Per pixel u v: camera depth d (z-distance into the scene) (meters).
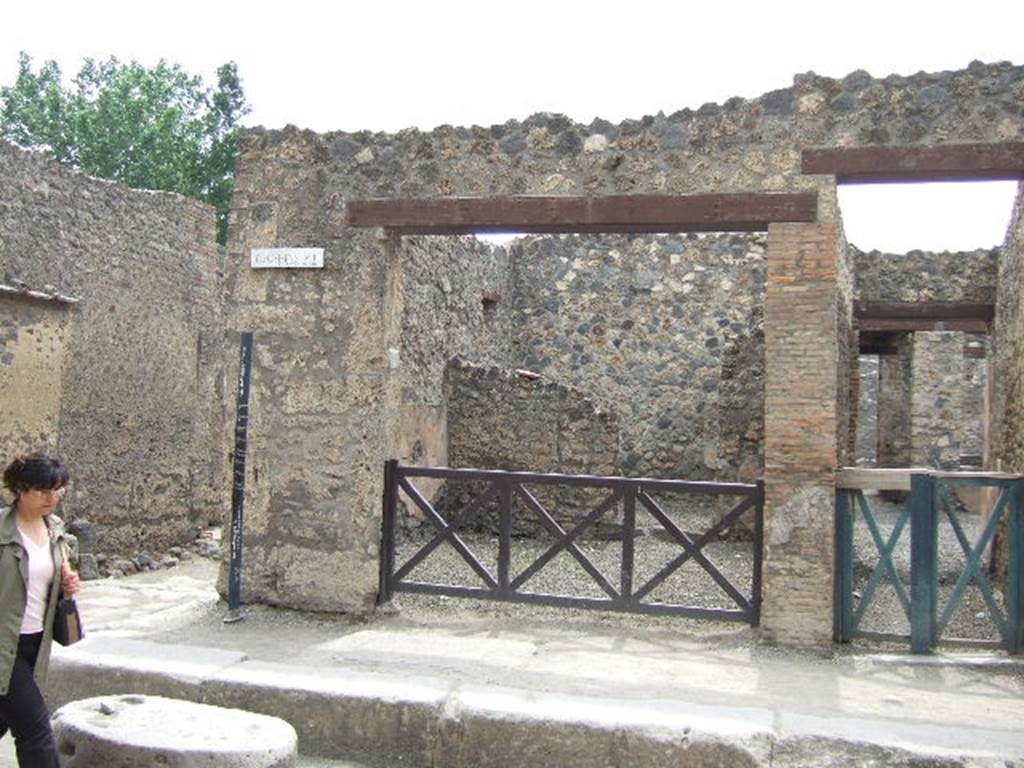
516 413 10.80
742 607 6.12
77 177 9.87
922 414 15.51
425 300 10.57
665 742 4.43
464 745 4.71
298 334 6.82
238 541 6.54
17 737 3.71
